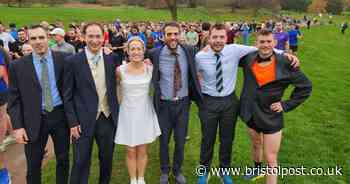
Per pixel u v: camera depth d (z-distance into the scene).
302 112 9.69
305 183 5.68
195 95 5.40
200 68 5.25
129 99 5.01
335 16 92.56
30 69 4.62
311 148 7.07
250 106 4.93
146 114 5.11
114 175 6.01
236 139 7.48
